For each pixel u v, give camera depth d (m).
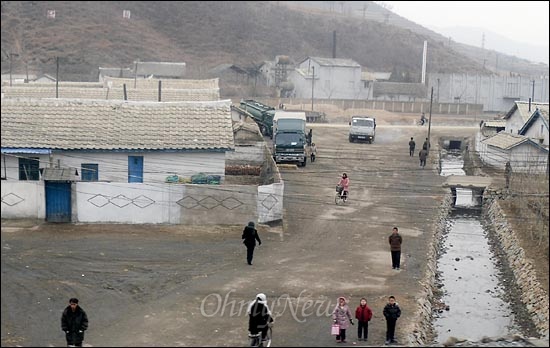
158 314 26.16
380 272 32.59
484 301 32.38
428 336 27.08
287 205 44.50
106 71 109.44
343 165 59.12
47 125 41.25
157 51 157.50
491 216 48.31
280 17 192.12
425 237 39.50
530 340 24.48
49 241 34.69
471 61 196.12
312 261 33.72
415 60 182.75
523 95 118.38
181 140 41.41
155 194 38.09
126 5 176.25
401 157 64.06
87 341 23.23
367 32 194.12
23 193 37.53
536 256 36.94
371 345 23.64
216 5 187.25
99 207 37.88
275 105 103.81
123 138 41.06
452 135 78.94
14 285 28.72
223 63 155.50
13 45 146.62
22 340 23.30
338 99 112.75
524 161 52.16
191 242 35.62
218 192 38.47
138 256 33.09
